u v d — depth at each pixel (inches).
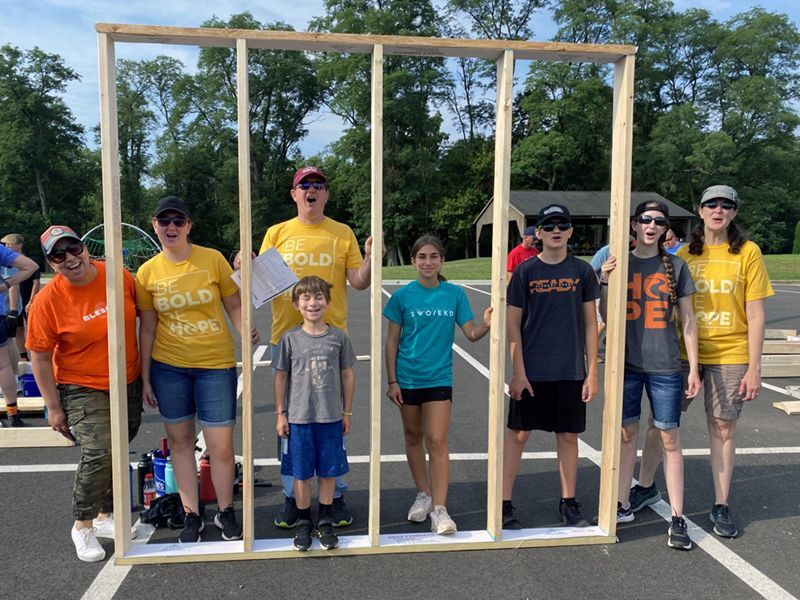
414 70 1546.5
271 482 165.3
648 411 239.0
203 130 1696.6
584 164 1680.6
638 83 1718.8
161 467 145.2
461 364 314.7
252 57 1667.1
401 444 195.6
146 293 126.4
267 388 266.2
